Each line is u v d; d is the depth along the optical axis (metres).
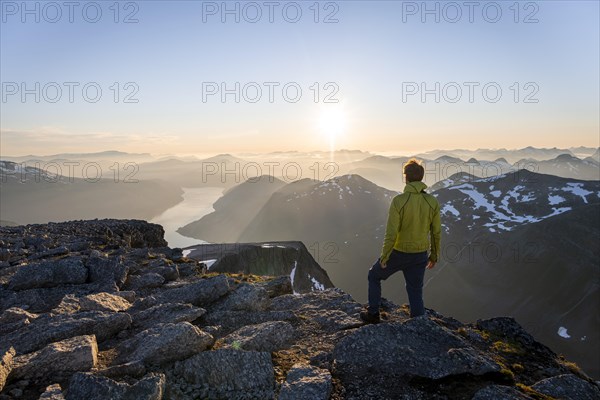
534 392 5.79
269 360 6.38
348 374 6.15
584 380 6.60
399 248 7.58
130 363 5.95
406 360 6.30
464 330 7.91
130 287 12.02
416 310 7.79
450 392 5.69
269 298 10.67
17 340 6.89
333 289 10.79
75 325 7.35
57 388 5.30
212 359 6.13
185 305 8.84
